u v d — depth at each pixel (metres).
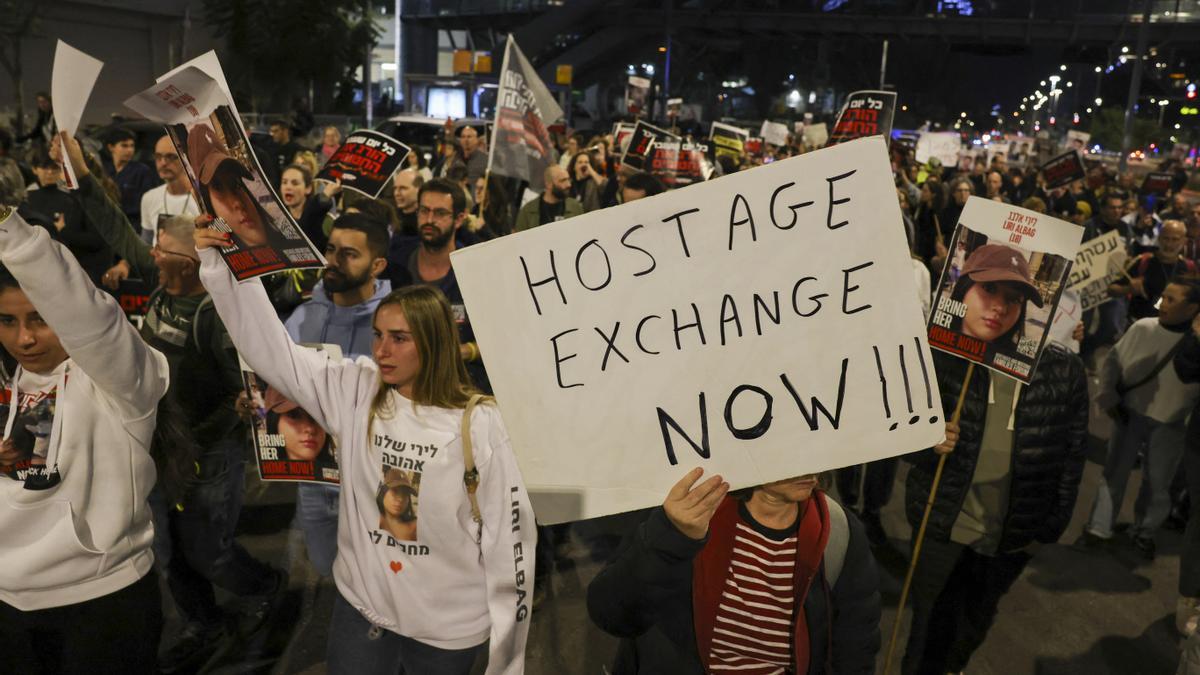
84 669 2.58
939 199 10.83
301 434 3.16
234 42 31.56
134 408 2.55
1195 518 4.42
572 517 1.93
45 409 2.46
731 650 2.22
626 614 2.14
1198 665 3.11
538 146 7.17
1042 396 3.54
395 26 60.53
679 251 1.92
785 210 1.92
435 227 4.63
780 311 1.94
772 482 1.95
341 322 4.09
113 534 2.56
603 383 1.93
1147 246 11.48
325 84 33.00
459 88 34.44
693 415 1.94
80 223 6.17
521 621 2.62
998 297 3.28
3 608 2.53
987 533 3.66
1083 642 4.57
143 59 32.44
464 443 2.54
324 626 4.23
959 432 3.38
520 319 1.92
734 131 14.20
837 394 1.95
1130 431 5.52
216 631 4.01
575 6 52.88
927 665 3.73
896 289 1.94
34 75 29.45
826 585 2.19
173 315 3.72
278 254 2.41
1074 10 52.28
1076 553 5.59
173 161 6.35
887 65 78.00
